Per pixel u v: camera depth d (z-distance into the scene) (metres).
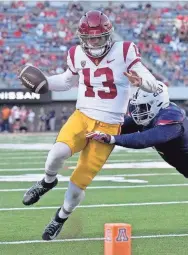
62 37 80.19
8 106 73.62
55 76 16.20
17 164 38.94
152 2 87.75
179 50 81.62
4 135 69.44
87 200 24.80
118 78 15.55
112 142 15.43
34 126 74.19
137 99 16.08
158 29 84.12
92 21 15.07
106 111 15.67
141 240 17.73
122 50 15.42
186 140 16.36
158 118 15.91
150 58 79.81
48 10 82.88
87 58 15.61
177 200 24.83
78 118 15.81
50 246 17.03
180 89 75.25
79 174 15.91
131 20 84.69
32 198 16.14
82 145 15.79
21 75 16.02
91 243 17.41
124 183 29.97
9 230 19.11
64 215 16.36
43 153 46.88
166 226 19.70
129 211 22.36
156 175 33.28
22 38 78.94
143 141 15.53
